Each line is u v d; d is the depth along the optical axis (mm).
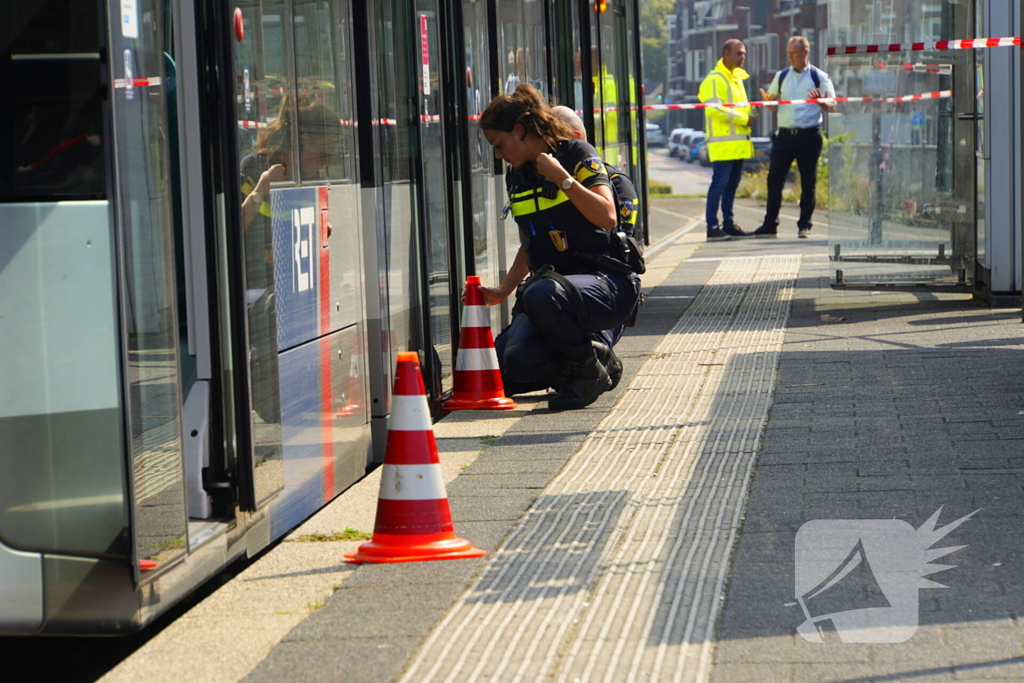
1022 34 11672
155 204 5762
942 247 16578
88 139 5387
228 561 6500
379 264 8977
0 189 5375
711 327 14664
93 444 5492
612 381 11180
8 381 5402
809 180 27625
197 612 6141
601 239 10719
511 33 12633
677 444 9031
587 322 10531
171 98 6625
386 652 5391
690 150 74938
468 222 11086
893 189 16812
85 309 5457
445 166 10695
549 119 10492
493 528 7160
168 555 5816
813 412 9789
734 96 28172
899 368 11336
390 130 9312
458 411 10742
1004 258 15016
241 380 6598
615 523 7160
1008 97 14711
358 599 6113
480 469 8594
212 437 6625
